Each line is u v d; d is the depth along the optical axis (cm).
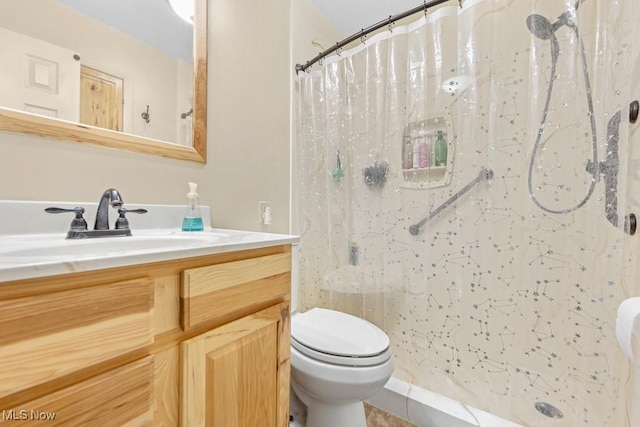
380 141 135
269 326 75
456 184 118
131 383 48
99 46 97
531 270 107
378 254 136
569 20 97
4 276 36
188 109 121
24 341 37
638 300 55
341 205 146
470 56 113
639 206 82
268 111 147
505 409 110
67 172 89
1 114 76
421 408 117
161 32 114
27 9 82
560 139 100
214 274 62
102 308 45
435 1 118
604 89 90
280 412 78
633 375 79
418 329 127
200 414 58
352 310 144
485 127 112
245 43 139
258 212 143
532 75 104
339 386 90
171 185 116
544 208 104
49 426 39
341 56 145
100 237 79
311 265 155
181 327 56
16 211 77
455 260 120
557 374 103
